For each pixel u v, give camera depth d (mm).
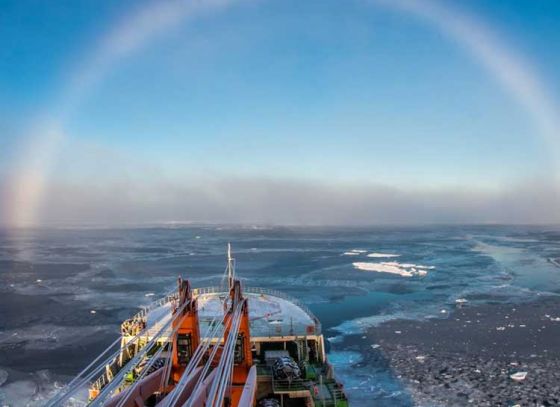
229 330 21375
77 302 70375
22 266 112500
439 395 36156
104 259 128375
